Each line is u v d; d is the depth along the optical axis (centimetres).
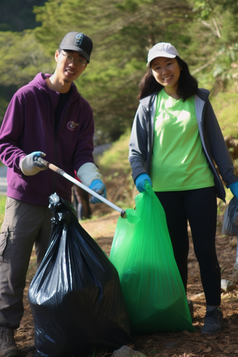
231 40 984
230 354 227
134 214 263
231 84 977
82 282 225
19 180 258
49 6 1340
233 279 365
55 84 267
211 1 999
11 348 246
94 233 726
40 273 238
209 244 268
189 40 1237
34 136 262
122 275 265
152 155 282
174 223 282
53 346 228
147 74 292
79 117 280
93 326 229
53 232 246
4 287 254
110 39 1409
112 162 1594
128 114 1719
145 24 1350
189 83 274
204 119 277
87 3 1263
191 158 272
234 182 276
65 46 256
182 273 292
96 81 1366
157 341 255
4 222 263
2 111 4475
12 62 2664
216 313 265
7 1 5684
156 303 255
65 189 274
